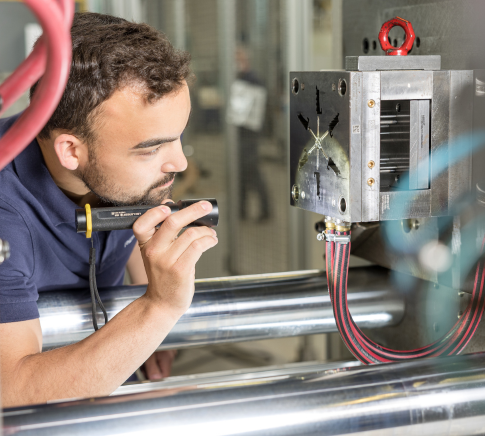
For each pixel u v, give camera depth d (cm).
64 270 114
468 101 87
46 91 41
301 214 332
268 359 284
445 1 97
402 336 116
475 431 71
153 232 89
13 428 57
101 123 88
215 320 105
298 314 109
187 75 93
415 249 107
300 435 64
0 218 95
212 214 89
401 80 83
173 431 60
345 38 125
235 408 63
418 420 68
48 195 103
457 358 74
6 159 44
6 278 91
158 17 315
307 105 91
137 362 89
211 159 344
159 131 89
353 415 66
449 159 88
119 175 93
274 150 334
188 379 137
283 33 328
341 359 136
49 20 39
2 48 257
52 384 85
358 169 83
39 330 93
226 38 331
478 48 90
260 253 347
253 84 335
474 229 92
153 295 90
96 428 58
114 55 85
